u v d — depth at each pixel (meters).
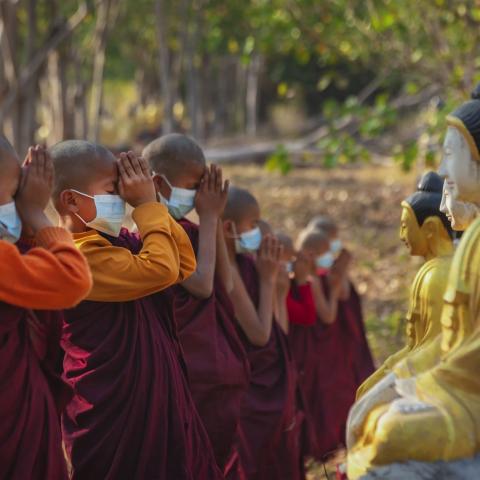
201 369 9.20
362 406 6.54
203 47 47.91
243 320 10.28
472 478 6.09
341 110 20.55
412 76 23.27
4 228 6.84
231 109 74.50
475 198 6.50
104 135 54.62
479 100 6.46
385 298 21.89
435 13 21.61
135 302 7.95
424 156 19.66
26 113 25.34
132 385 7.80
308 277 13.23
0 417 6.86
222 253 9.49
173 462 7.82
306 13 23.05
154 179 9.16
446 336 6.38
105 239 7.82
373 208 30.31
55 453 7.10
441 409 6.15
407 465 6.16
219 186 9.21
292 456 10.69
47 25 30.66
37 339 7.39
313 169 38.88
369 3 21.66
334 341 13.93
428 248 7.48
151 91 69.38
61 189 7.78
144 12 48.44
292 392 10.68
